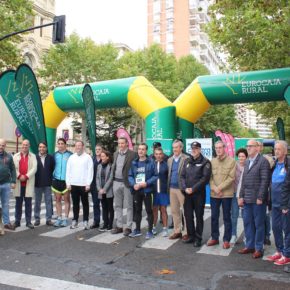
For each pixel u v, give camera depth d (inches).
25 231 327.6
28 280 201.2
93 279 204.1
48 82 1049.5
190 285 197.3
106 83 547.8
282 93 462.6
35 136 457.7
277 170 240.7
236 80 482.6
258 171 251.0
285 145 237.1
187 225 291.7
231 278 208.7
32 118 458.0
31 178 343.9
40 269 220.2
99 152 344.2
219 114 1355.8
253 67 557.9
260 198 244.7
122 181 321.1
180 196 302.7
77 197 340.2
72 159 339.3
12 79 447.8
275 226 242.2
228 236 278.7
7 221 332.2
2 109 1156.5
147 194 306.7
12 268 221.8
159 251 266.2
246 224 261.4
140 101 516.7
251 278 209.0
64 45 1027.3
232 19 486.0
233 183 279.1
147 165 307.7
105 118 1141.1
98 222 346.3
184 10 3191.4
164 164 317.1
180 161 306.3
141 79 538.9
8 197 331.3
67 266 226.7
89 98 456.4
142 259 245.1
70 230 333.4
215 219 284.5
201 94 504.4
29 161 344.5
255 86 470.0
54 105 591.8
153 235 316.5
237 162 300.0
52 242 287.9
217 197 278.2
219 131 719.1
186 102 515.5
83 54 1051.9
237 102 502.6
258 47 500.7
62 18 539.2
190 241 291.9
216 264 235.8
